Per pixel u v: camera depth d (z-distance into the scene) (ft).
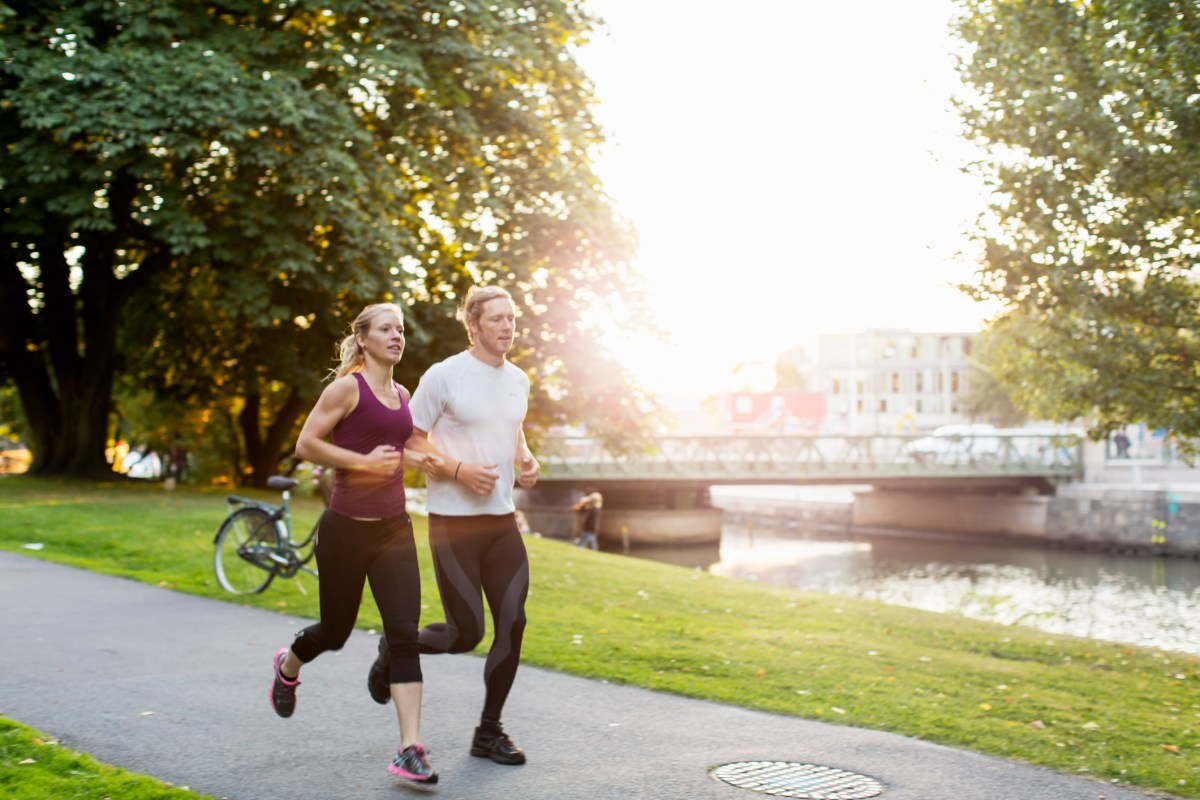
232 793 14.25
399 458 15.11
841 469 171.01
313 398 72.08
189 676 21.08
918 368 358.02
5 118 58.34
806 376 395.34
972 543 175.22
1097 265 44.47
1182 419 44.73
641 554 154.71
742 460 169.17
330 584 15.33
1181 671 32.68
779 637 30.40
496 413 16.05
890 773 16.24
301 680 21.17
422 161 66.39
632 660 24.66
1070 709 22.68
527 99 71.92
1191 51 38.11
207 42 59.57
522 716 19.04
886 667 26.58
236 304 60.39
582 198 73.41
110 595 30.89
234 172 59.31
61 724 17.20
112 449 144.05
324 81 62.85
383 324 15.19
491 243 71.46
